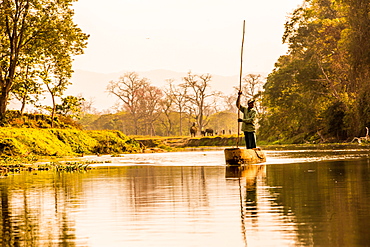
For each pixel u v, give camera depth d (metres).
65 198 22.30
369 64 114.31
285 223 14.95
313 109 143.75
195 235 13.90
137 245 13.05
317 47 141.25
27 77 90.62
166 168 40.47
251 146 45.38
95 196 22.69
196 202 19.78
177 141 198.38
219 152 85.44
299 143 146.25
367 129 110.81
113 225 15.66
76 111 98.69
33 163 53.59
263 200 19.69
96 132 90.62
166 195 22.33
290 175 30.19
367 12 115.88
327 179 26.89
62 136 79.31
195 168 39.44
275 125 161.62
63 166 43.97
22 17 86.94
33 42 88.69
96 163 50.72
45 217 17.38
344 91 134.62
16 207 19.88
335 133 130.38
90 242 13.55
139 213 17.62
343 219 15.21
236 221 15.59
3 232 14.95
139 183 28.12
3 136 68.88
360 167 34.78
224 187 24.67
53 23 87.88
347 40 119.69
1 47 88.50
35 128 81.38
